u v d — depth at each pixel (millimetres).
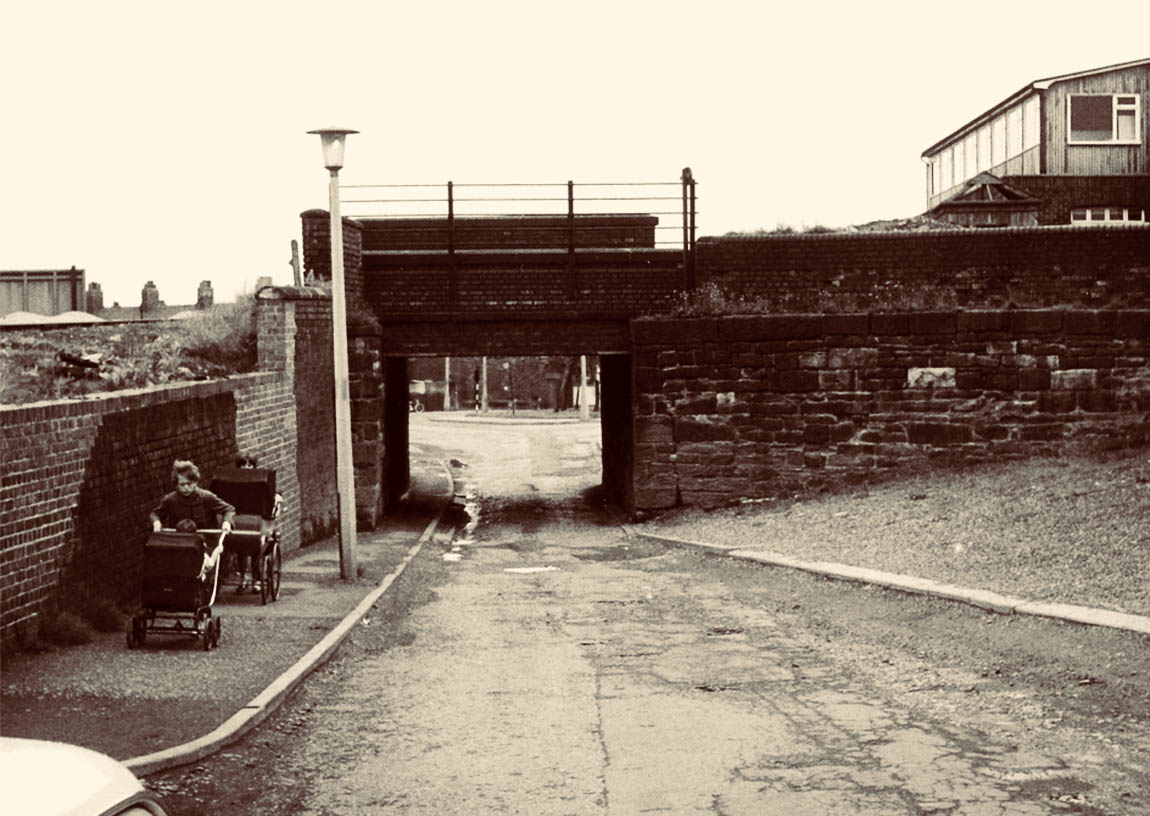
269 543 14930
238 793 7633
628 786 7609
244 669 10914
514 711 9805
